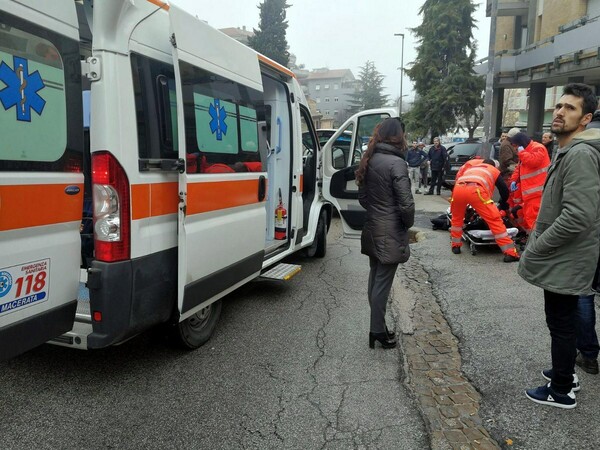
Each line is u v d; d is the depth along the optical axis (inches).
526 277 117.9
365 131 253.0
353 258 281.7
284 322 180.4
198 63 136.1
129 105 114.8
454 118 1075.3
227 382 134.8
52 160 101.4
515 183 288.2
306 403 124.6
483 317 179.6
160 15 129.0
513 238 278.1
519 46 1064.8
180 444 107.1
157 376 137.1
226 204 152.5
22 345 97.3
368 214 152.0
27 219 96.3
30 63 95.9
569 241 109.0
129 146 114.7
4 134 91.1
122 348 154.6
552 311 117.4
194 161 134.3
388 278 152.6
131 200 115.4
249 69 172.2
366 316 187.5
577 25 650.2
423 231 340.5
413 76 1120.8
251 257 172.1
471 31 1075.3
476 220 276.2
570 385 120.2
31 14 95.7
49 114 100.3
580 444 106.7
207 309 159.5
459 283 220.7
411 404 124.6
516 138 258.7
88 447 105.3
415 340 164.4
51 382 132.1
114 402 123.0
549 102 1103.0
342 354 153.8
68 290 108.1
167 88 130.1
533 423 114.6
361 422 116.4
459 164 633.6
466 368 142.9
